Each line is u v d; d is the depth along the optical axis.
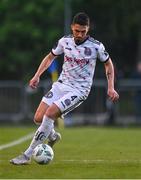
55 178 23.20
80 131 45.97
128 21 80.75
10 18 77.19
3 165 26.19
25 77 78.12
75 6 79.94
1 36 76.88
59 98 26.95
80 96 26.70
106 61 26.88
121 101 63.97
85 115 63.66
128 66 83.19
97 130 47.16
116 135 42.34
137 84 64.31
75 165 26.39
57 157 29.38
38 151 26.11
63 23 77.12
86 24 26.22
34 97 64.25
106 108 63.50
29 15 76.88
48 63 27.59
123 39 82.38
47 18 77.12
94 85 63.75
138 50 81.56
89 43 26.67
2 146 35.03
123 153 31.16
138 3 80.25
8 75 79.94
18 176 23.59
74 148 33.75
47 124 26.17
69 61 26.78
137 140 38.53
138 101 63.84
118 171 24.78
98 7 80.69
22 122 64.31
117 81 64.50
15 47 78.00
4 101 65.12
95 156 29.83
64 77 26.97
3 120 64.94
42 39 77.19
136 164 26.77
